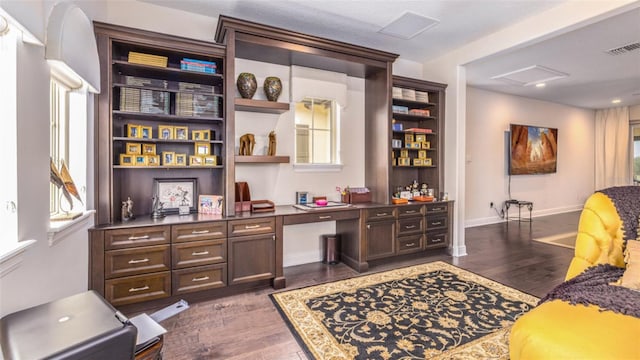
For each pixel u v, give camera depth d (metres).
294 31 2.94
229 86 2.67
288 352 1.83
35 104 1.44
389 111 3.50
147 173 2.76
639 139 6.98
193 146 2.91
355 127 3.83
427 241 3.71
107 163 2.34
